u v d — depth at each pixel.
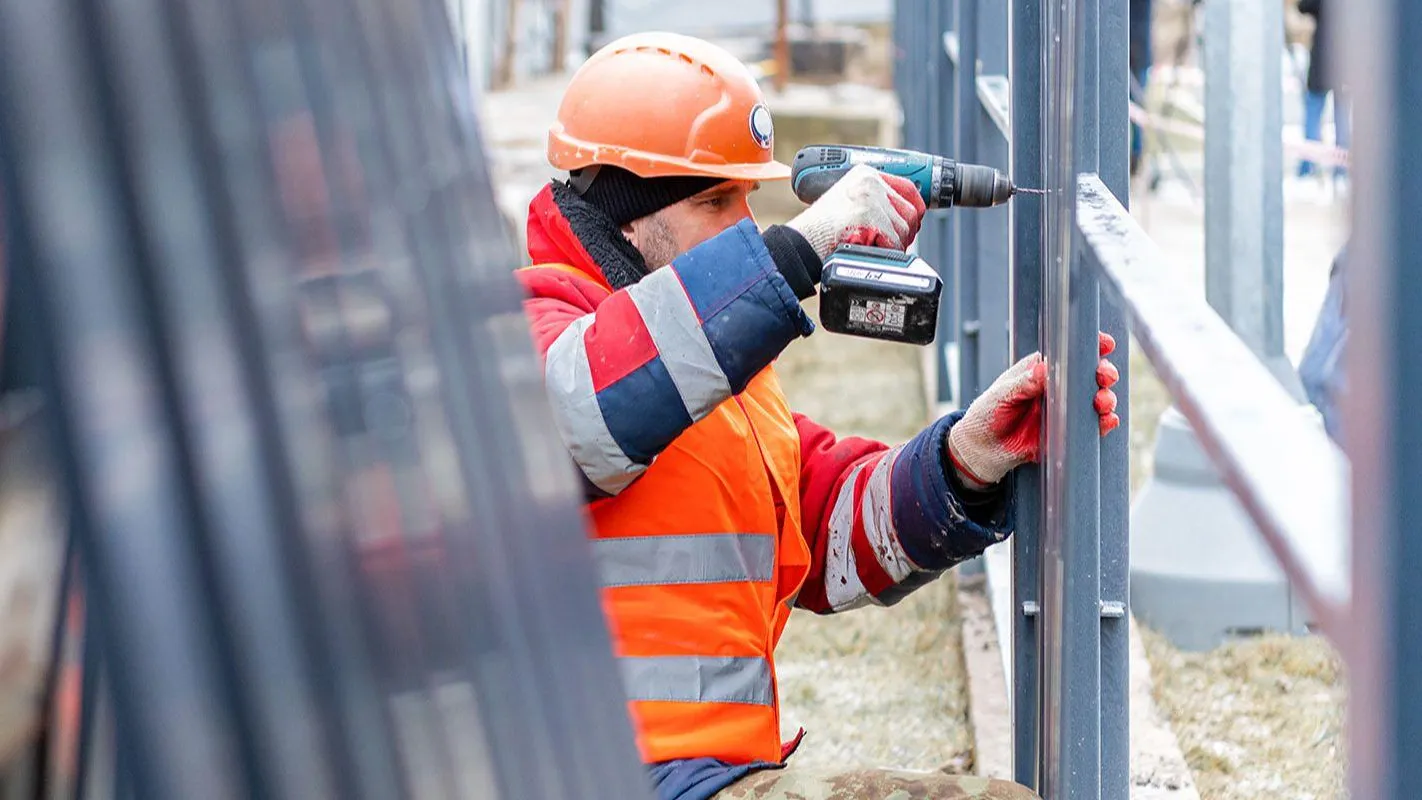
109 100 0.43
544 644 0.63
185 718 0.45
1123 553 1.98
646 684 1.89
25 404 0.43
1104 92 1.92
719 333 1.80
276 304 0.48
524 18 14.25
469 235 0.66
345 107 0.54
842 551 2.22
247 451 0.46
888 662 3.96
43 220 0.42
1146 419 5.43
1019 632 2.20
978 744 3.23
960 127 4.30
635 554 1.92
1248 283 3.51
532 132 10.24
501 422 0.64
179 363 0.44
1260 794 3.04
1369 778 0.54
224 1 0.47
